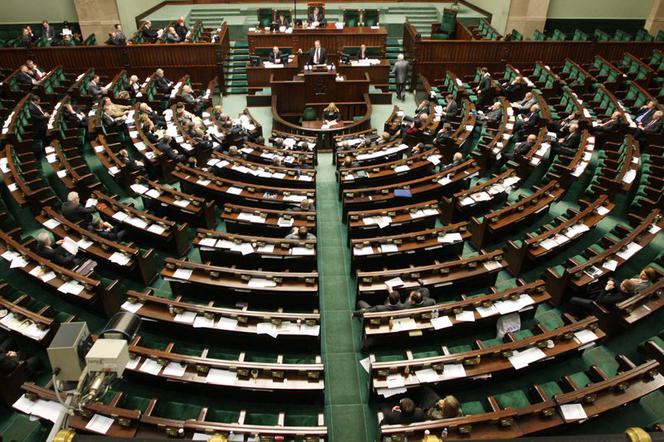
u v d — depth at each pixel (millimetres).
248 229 11805
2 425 7625
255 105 20891
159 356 7676
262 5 28375
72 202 11133
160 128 16359
